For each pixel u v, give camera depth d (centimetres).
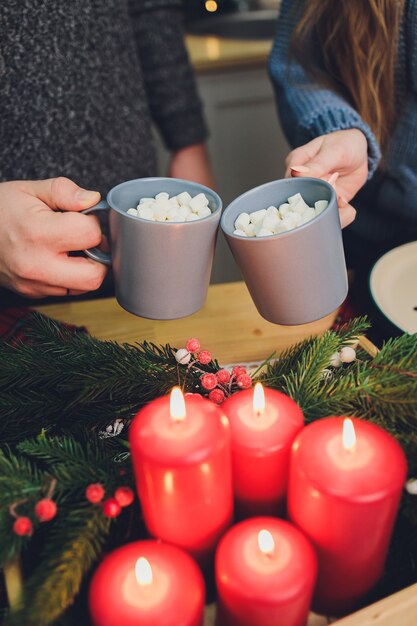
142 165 109
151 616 41
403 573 51
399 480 42
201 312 82
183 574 43
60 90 93
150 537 50
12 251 66
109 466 50
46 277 66
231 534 45
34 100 91
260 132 180
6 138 92
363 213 106
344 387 54
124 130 104
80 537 45
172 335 78
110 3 97
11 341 75
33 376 59
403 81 91
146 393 59
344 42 89
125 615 41
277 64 100
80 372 58
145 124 109
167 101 120
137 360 59
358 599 48
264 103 175
